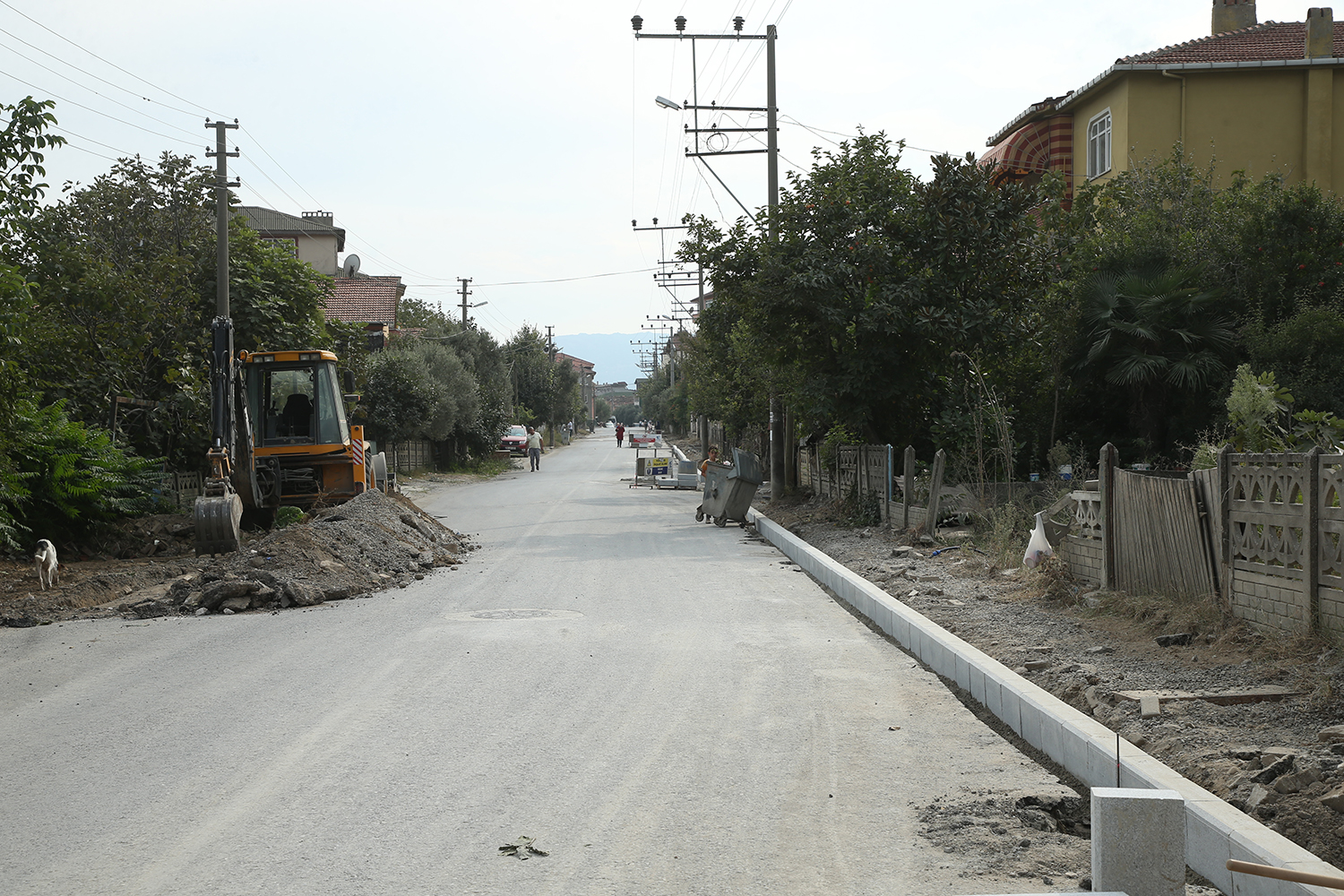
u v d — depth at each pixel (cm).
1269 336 1792
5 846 474
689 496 3136
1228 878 413
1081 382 2017
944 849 459
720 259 2153
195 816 509
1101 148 2948
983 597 1074
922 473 1817
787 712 700
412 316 7762
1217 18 3294
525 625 1045
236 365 1741
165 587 1296
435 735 651
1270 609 740
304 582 1222
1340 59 2688
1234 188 2177
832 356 2061
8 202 1338
